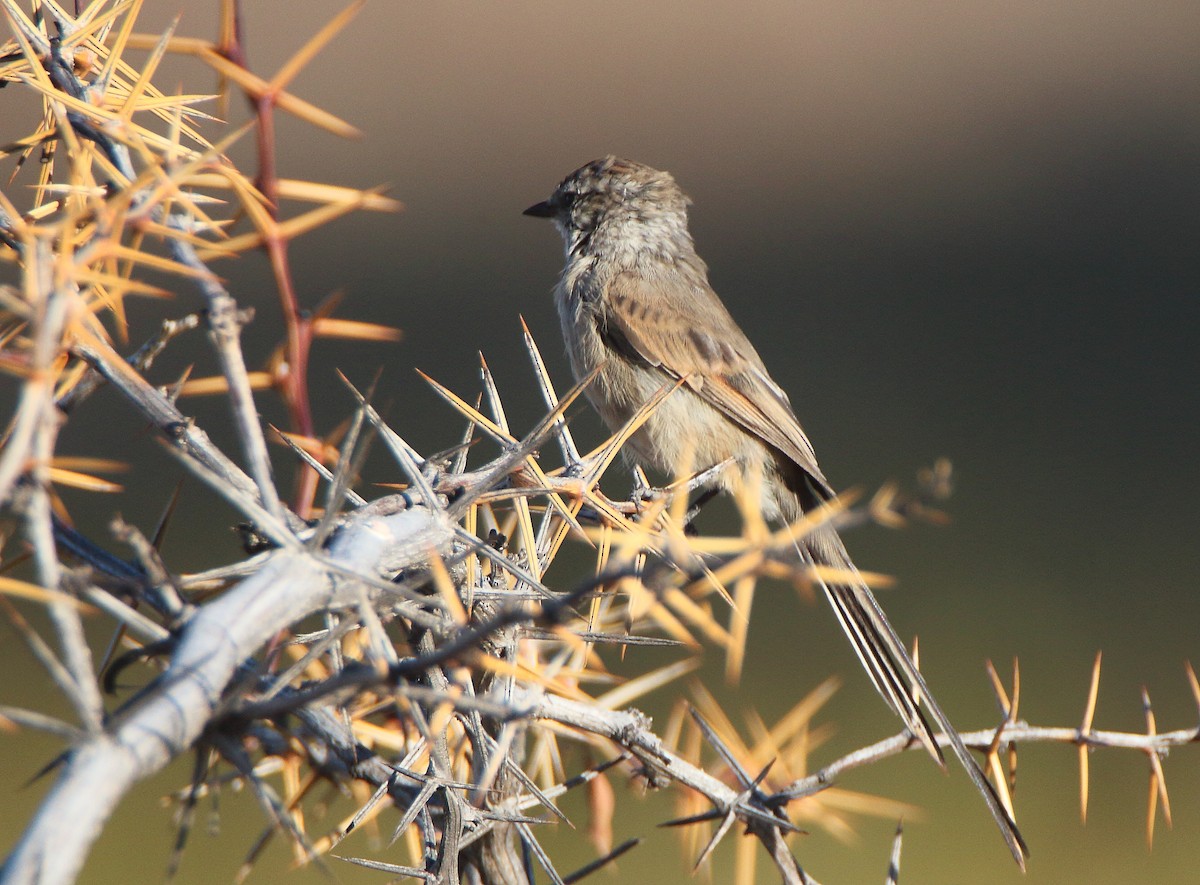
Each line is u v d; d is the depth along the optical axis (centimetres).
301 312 415
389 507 361
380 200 378
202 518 1400
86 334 320
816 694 515
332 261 2106
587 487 430
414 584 354
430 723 361
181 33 1750
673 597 315
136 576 320
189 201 359
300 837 280
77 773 228
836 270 2330
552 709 423
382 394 1786
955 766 1136
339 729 356
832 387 1994
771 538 294
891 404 1948
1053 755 1195
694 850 500
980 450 1834
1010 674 1320
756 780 443
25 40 377
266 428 422
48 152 431
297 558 289
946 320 2225
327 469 416
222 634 267
